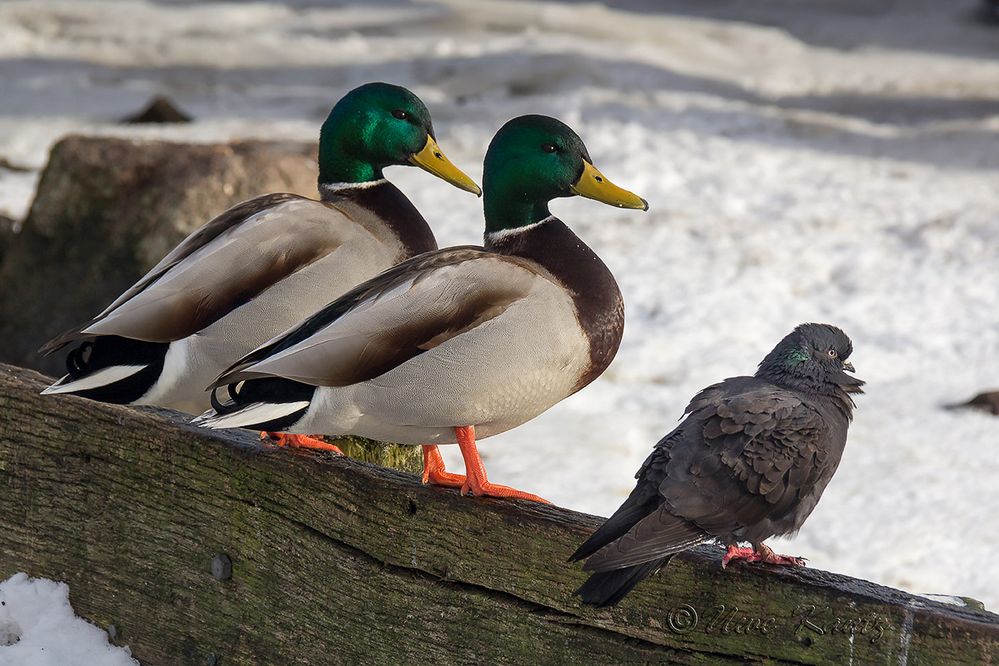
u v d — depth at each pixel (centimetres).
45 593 766
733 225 2009
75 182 1343
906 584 988
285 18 4194
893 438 1280
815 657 536
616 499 1109
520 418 700
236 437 702
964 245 1892
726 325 1598
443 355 659
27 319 1353
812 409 575
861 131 2781
